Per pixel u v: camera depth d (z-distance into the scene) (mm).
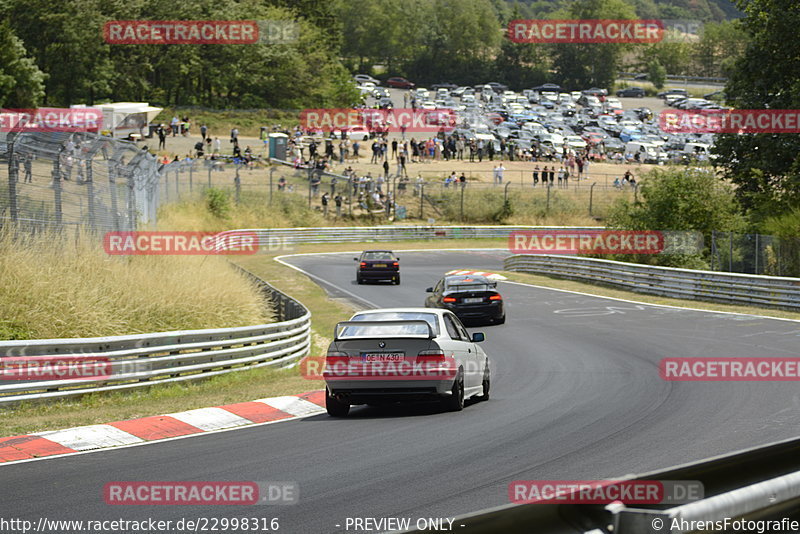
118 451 38125
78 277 69188
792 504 15375
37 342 51062
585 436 39500
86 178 79875
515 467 32969
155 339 58656
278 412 50156
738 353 71250
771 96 162625
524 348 79875
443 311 51438
